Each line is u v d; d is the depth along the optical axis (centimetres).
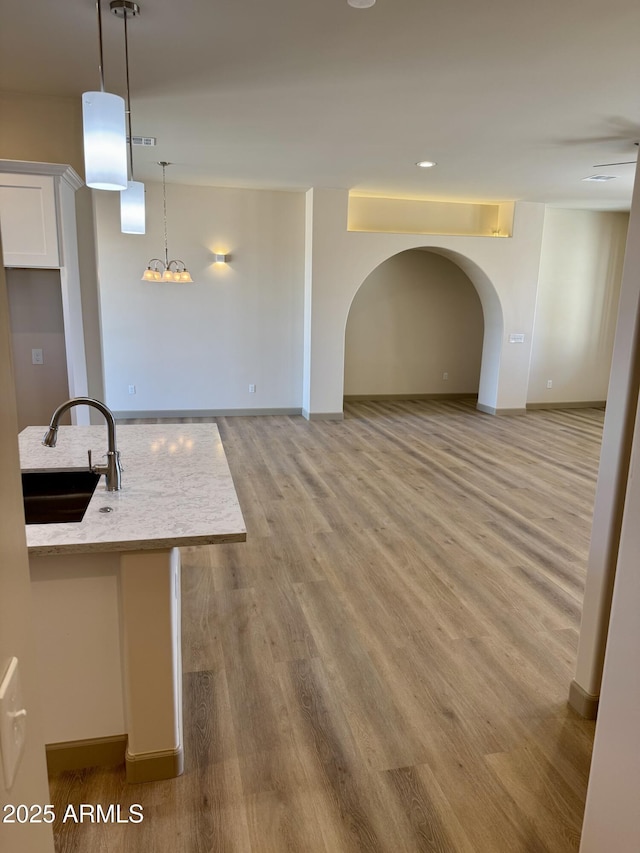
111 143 211
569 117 393
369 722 210
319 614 281
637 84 332
